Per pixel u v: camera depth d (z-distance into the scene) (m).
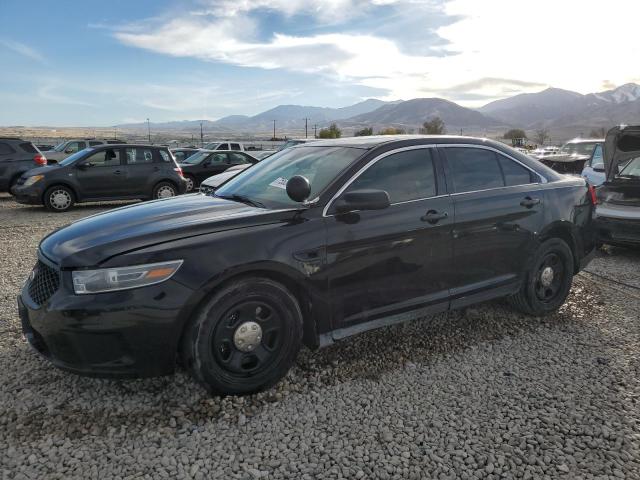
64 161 12.56
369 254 3.45
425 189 3.80
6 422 2.89
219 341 3.01
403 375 3.51
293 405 3.12
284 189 3.66
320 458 2.62
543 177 4.59
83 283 2.79
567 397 3.24
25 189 11.84
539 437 2.80
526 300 4.48
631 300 5.18
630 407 3.13
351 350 3.89
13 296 5.11
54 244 3.18
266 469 2.54
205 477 2.47
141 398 3.16
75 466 2.53
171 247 2.88
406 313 3.71
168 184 13.32
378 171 3.63
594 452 2.69
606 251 7.68
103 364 2.83
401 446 2.73
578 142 15.63
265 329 3.18
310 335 3.41
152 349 2.84
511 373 3.55
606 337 4.21
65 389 3.25
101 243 2.93
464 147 4.16
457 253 3.90
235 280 3.03
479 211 3.98
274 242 3.10
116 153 12.70
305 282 3.21
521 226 4.25
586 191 4.87
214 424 2.90
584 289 5.55
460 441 2.78
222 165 17.47
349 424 2.93
